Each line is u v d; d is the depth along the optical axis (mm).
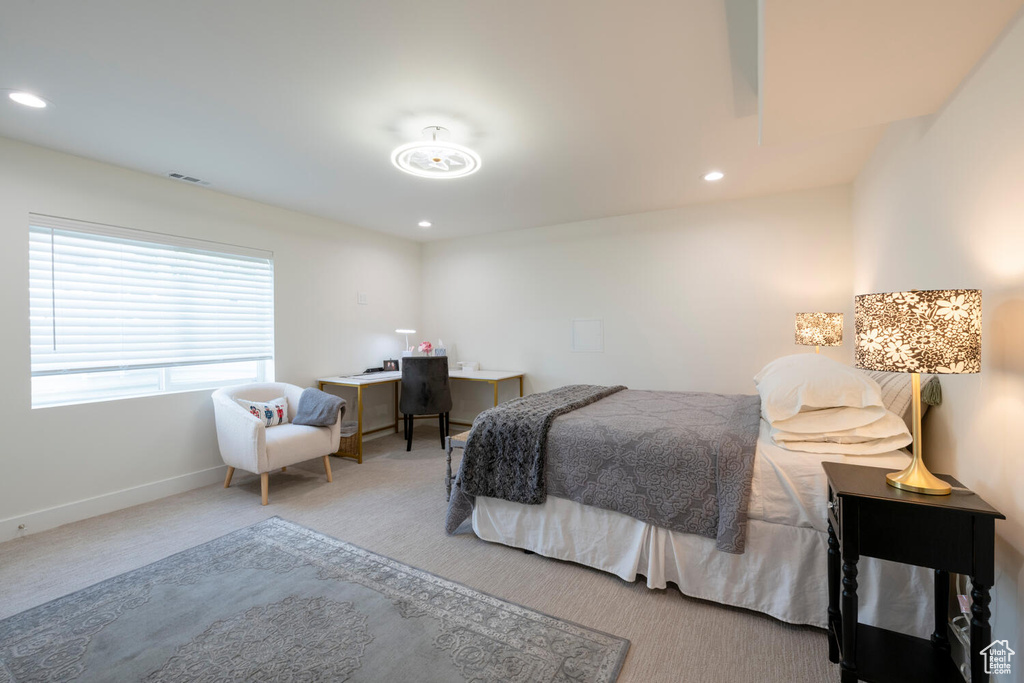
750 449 1850
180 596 1920
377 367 4828
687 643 1635
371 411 4809
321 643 1631
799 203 3480
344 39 1646
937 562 1192
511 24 1565
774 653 1578
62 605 1854
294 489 3236
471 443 2422
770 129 1934
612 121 2305
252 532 2537
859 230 3080
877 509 1243
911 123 2062
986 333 1407
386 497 3086
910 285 2094
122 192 2900
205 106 2129
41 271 2609
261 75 1876
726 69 1846
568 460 2160
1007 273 1278
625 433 2094
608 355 4312
